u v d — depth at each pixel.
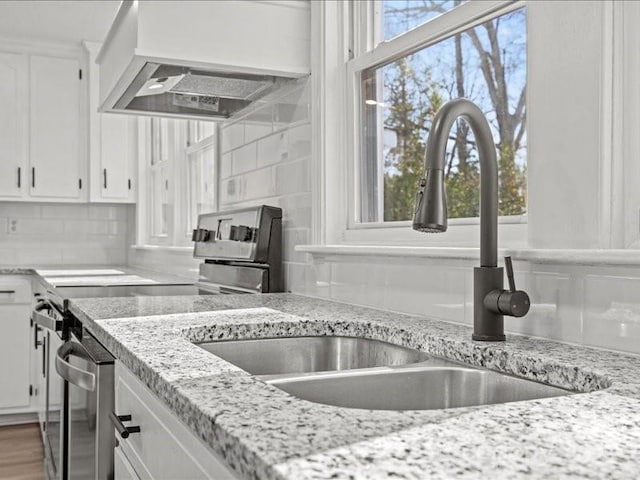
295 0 2.16
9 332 4.14
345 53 2.10
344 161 2.07
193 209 3.87
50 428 2.58
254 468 0.57
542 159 1.23
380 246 1.72
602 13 1.11
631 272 1.03
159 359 1.02
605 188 1.11
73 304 1.88
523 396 1.03
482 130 1.14
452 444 0.59
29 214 4.84
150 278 3.26
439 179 1.05
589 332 1.11
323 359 1.49
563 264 1.16
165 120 4.36
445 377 1.12
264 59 2.12
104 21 4.12
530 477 0.51
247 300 1.96
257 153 2.64
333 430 0.64
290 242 2.29
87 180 4.68
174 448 0.90
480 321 1.17
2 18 4.05
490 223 1.17
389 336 1.38
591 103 1.13
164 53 1.99
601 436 0.62
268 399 0.77
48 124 4.57
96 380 1.43
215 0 2.05
